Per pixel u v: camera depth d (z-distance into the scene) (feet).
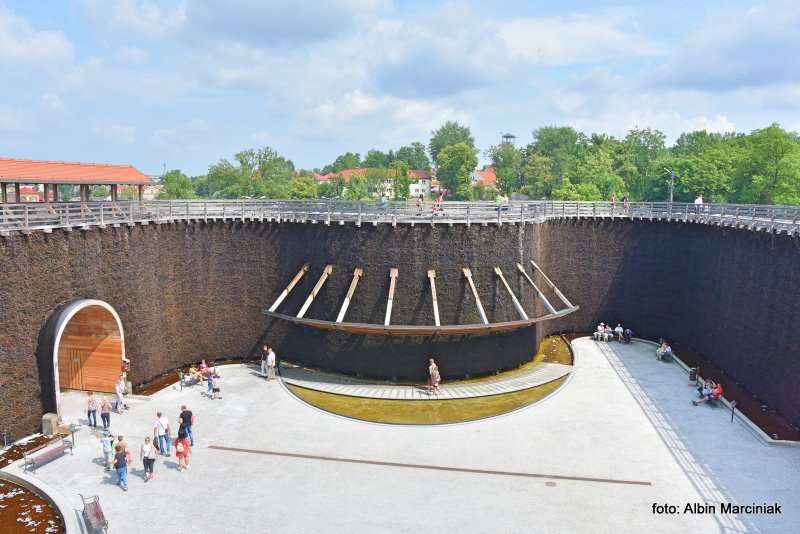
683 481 73.15
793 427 89.56
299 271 121.80
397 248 113.91
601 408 98.17
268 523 64.03
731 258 117.70
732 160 284.82
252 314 126.31
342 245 116.37
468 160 384.47
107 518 64.54
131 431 88.22
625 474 75.15
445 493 70.64
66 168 113.70
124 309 105.70
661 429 89.30
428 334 111.45
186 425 82.38
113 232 102.89
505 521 64.39
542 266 138.00
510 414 95.81
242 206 127.24
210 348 125.80
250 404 100.58
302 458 80.28
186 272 121.39
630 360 127.03
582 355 130.62
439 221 113.60
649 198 327.88
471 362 114.73
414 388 109.40
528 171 374.43
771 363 98.53
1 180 94.43
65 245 92.94
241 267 125.29
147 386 110.93
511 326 107.55
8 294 82.94
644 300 148.36
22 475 73.72
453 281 114.42
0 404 82.28
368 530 62.69
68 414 95.04
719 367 120.98
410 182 431.84
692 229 138.72
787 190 229.04
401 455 81.30
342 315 108.78
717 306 123.54
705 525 63.31
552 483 72.95
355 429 90.33
